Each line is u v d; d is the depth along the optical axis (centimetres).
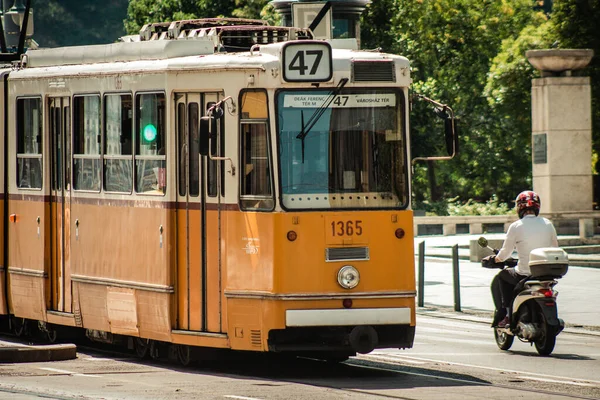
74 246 4219
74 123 4216
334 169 3509
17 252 4575
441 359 4069
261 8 15750
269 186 3481
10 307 4647
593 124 12788
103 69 4050
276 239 3450
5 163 4659
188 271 3700
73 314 4228
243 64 3528
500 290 4259
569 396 3155
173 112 3712
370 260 3506
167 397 3061
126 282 3922
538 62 10600
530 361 4009
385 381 3456
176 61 3716
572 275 7431
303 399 3031
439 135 16050
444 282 7088
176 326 3741
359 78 3534
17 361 3941
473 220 11488
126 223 3928
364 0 7188
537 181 10644
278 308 3447
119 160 3969
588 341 4672
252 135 3528
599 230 10788
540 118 10600
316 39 3781
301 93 3506
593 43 12750
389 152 3559
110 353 4284
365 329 3488
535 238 4175
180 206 3722
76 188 4216
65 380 3428
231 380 3466
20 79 4547
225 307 3591
